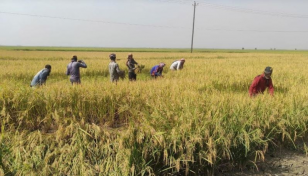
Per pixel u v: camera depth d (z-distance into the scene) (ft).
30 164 13.50
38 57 128.06
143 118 16.46
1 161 12.86
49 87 21.04
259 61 94.43
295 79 41.93
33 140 14.87
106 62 80.33
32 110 18.97
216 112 16.49
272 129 17.43
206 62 86.79
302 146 18.95
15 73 52.90
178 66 51.88
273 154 17.87
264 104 19.17
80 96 19.84
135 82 26.07
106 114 20.34
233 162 15.85
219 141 15.10
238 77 39.22
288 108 19.90
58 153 14.57
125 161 13.20
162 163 14.66
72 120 16.67
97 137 15.55
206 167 15.26
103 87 21.94
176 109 17.16
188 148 14.25
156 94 21.71
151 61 93.15
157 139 13.94
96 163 13.88
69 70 33.65
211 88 28.99
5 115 18.04
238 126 16.28
